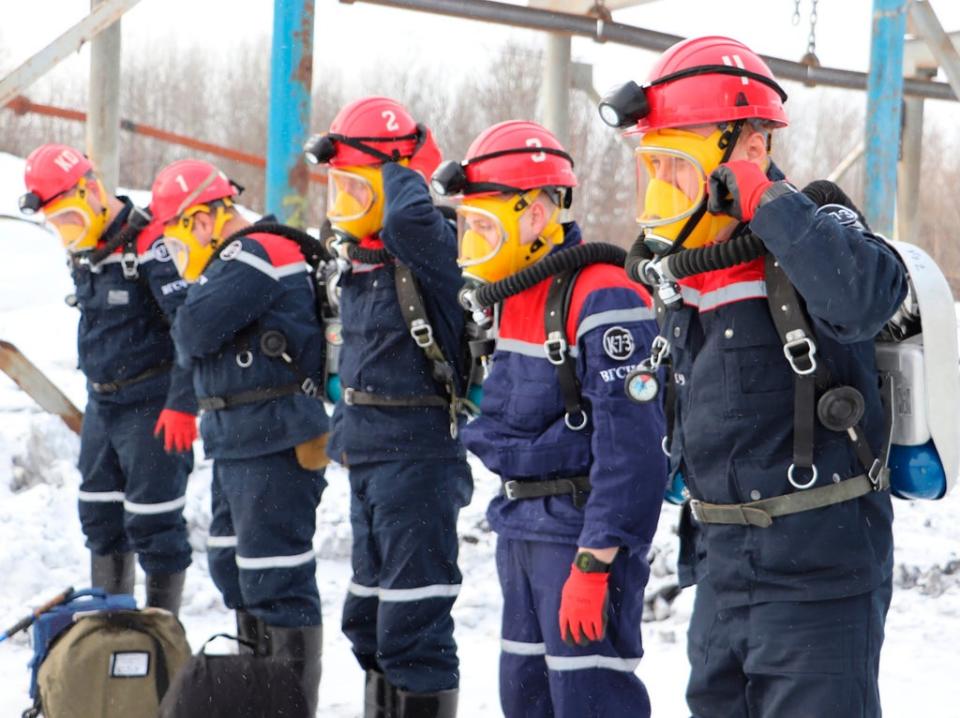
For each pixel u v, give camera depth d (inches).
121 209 228.8
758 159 114.7
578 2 364.8
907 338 113.6
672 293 113.7
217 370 189.8
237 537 190.2
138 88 1300.4
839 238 102.7
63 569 249.3
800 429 109.2
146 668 157.2
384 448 171.2
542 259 137.7
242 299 185.0
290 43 267.4
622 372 132.7
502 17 333.4
